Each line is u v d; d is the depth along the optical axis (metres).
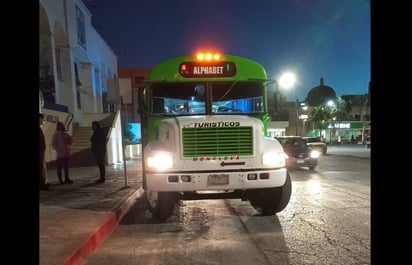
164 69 8.05
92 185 11.89
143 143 8.35
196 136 6.86
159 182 6.80
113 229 7.10
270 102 8.41
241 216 7.98
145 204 9.65
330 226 6.86
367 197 10.00
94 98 29.42
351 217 7.58
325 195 10.36
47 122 17.83
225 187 6.86
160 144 7.09
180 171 6.83
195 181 6.80
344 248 5.56
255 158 6.96
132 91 11.73
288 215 7.85
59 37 24.28
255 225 7.11
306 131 75.31
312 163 17.84
